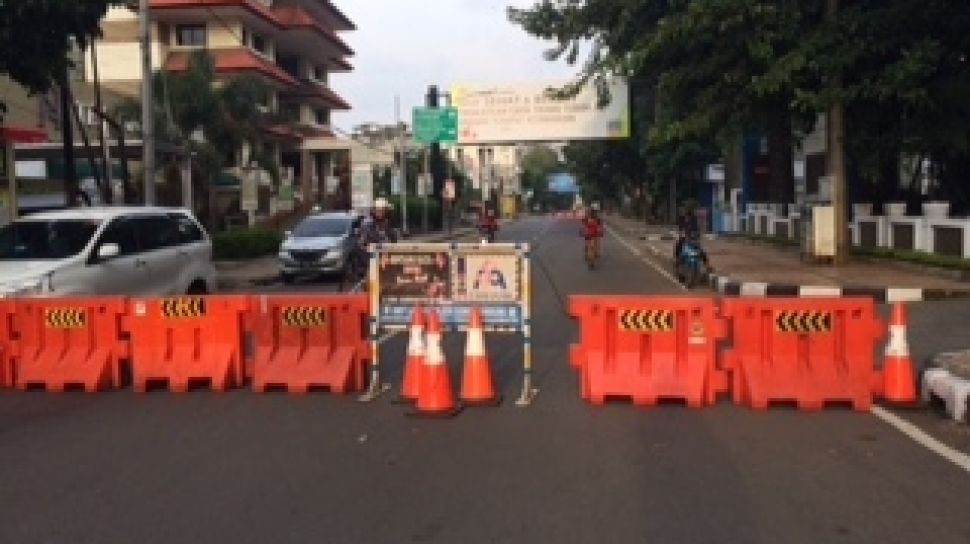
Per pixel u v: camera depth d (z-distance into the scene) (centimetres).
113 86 5272
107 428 866
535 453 761
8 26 1784
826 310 938
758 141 4375
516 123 5381
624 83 4978
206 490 670
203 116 3756
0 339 1078
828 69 2106
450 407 903
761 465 721
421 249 991
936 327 1389
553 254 3616
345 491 664
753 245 3566
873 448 770
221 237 3219
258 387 1024
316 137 6512
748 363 942
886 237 2481
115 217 1421
